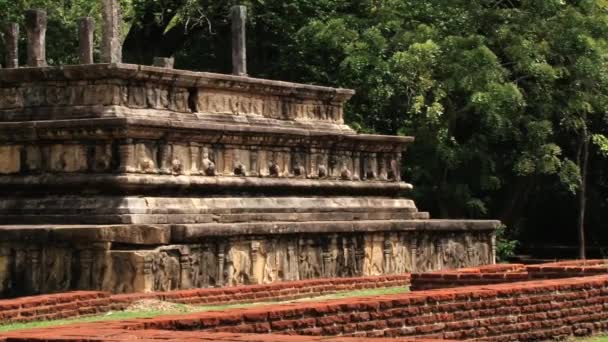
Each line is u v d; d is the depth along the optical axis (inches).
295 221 1225.4
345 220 1296.8
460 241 1357.0
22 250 1007.0
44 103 1135.6
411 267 1284.4
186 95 1173.7
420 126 1701.5
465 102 1759.4
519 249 1984.5
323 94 1360.7
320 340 453.4
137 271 967.6
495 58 1631.4
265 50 1947.6
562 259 1871.3
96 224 1049.5
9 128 1107.3
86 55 1179.9
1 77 1148.5
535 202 2047.2
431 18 1745.8
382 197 1385.3
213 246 1035.3
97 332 493.0
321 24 1724.9
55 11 1787.6
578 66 1674.5
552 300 743.1
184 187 1111.6
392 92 1699.1
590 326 772.0
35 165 1109.7
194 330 556.4
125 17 1979.6
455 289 709.9
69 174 1090.7
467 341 683.4
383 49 1691.7
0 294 1010.1
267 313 586.6
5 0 1729.8
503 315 707.4
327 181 1304.1
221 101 1212.5
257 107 1266.0
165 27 2054.6
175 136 1109.7
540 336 732.0
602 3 1722.4
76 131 1080.2
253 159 1209.4
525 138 1718.8
